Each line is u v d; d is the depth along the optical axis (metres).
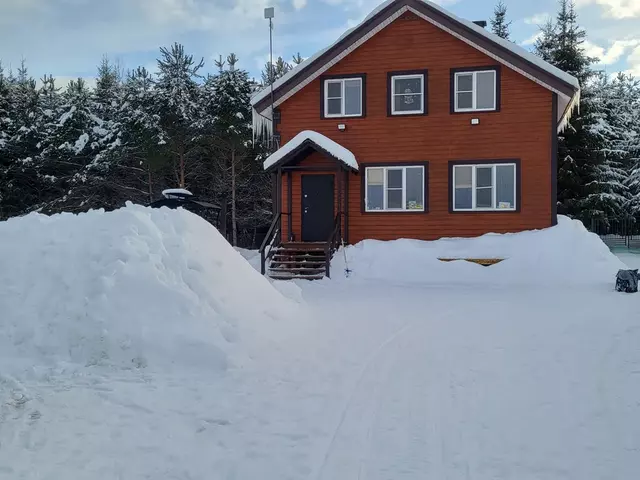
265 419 4.86
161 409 5.10
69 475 3.81
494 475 3.83
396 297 12.65
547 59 32.50
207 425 4.73
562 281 15.38
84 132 35.19
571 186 30.53
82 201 32.62
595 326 8.77
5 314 7.05
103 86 43.66
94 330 6.70
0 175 33.88
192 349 6.61
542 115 17.48
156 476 3.82
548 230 17.00
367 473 3.86
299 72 18.78
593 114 30.80
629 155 36.25
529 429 4.62
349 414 4.98
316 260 17.58
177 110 32.38
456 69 18.06
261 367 6.48
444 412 5.02
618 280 13.20
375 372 6.29
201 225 9.16
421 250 17.17
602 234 34.41
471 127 17.98
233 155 31.78
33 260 7.72
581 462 4.02
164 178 33.25
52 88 47.06
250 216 34.09
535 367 6.43
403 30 18.44
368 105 18.67
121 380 5.93
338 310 10.59
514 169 17.70
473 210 17.95
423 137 18.30
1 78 40.25
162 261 7.81
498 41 17.31
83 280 7.29
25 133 34.97
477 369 6.38
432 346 7.52
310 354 7.07
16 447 4.24
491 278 15.78
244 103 34.03
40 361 6.48
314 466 3.97
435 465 3.98
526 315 9.91
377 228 18.58
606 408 5.08
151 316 6.93
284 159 17.42
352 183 18.75
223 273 8.36
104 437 4.46
